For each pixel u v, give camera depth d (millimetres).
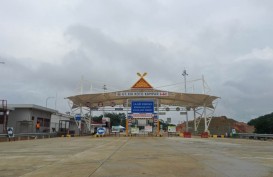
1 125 49281
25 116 55781
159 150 20172
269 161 13453
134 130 66938
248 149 22234
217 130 83688
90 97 65438
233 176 9219
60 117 74438
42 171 10133
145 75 63719
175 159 14070
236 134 60906
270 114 84375
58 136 60719
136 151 19078
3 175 9336
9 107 52625
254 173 9797
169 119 82750
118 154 16750
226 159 14227
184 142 34344
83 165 11680
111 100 69250
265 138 52812
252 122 98375
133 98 66562
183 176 9203
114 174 9492
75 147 23594
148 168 10891
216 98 65438
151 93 63531
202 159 14156
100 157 14930
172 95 63281
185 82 66125
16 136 41906
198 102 69000
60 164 12039
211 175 9398
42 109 59500
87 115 74812
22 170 10406
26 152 18359
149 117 63094
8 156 15609
